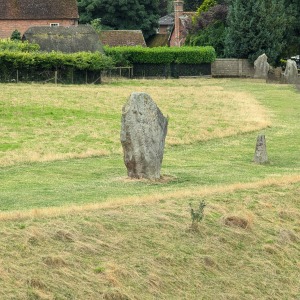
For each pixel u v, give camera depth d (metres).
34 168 58.16
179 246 37.25
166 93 103.38
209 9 150.75
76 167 58.44
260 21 136.38
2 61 109.88
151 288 34.12
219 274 36.34
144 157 51.22
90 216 38.44
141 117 51.06
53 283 32.75
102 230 37.19
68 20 145.25
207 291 35.03
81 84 113.06
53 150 65.31
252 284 36.28
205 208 41.25
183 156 63.34
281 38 138.62
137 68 131.50
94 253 35.31
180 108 90.50
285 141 70.81
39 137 71.12
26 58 110.38
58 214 38.56
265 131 76.88
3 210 40.84
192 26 154.75
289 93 109.88
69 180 53.22
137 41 156.12
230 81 128.12
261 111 89.81
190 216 39.91
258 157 60.12
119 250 35.97
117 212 39.41
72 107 87.00
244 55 138.25
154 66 132.38
